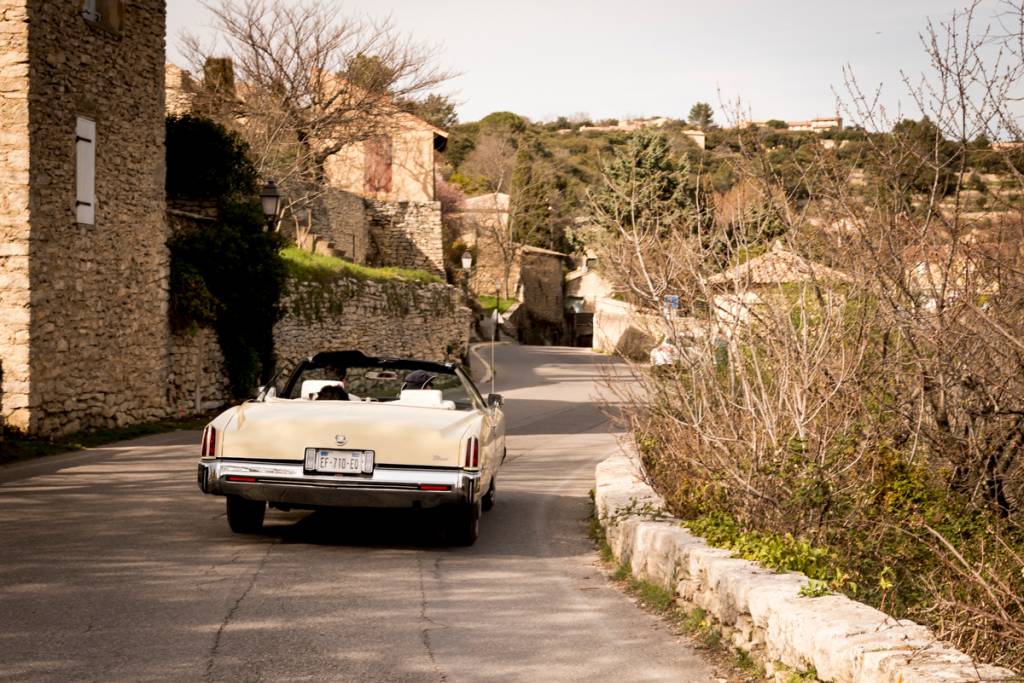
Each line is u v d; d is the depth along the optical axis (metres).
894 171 6.55
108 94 18.78
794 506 6.91
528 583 7.54
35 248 16.41
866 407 7.29
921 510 7.23
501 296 76.56
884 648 4.35
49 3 16.78
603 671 5.41
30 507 9.97
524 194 82.56
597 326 55.50
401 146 55.16
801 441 6.94
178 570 7.38
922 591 6.10
